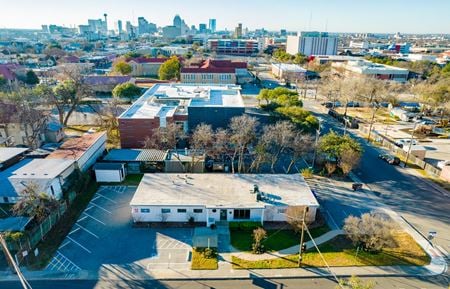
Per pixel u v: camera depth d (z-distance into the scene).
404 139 65.56
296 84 117.00
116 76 106.81
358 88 91.38
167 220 36.22
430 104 86.06
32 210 32.62
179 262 29.97
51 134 58.81
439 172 49.25
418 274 28.81
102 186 44.16
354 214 38.47
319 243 32.88
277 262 29.97
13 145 57.03
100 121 69.94
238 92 74.00
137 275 28.27
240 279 28.05
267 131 49.69
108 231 34.38
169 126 52.38
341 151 46.66
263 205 35.41
